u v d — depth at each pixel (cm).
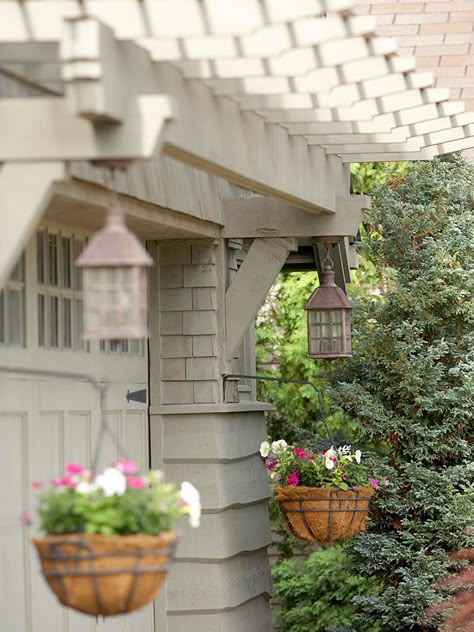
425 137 1021
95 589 566
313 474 1061
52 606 834
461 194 1380
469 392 1304
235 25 564
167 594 1049
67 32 526
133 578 570
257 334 1934
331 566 1777
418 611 1275
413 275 1354
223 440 1072
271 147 852
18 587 777
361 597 1316
